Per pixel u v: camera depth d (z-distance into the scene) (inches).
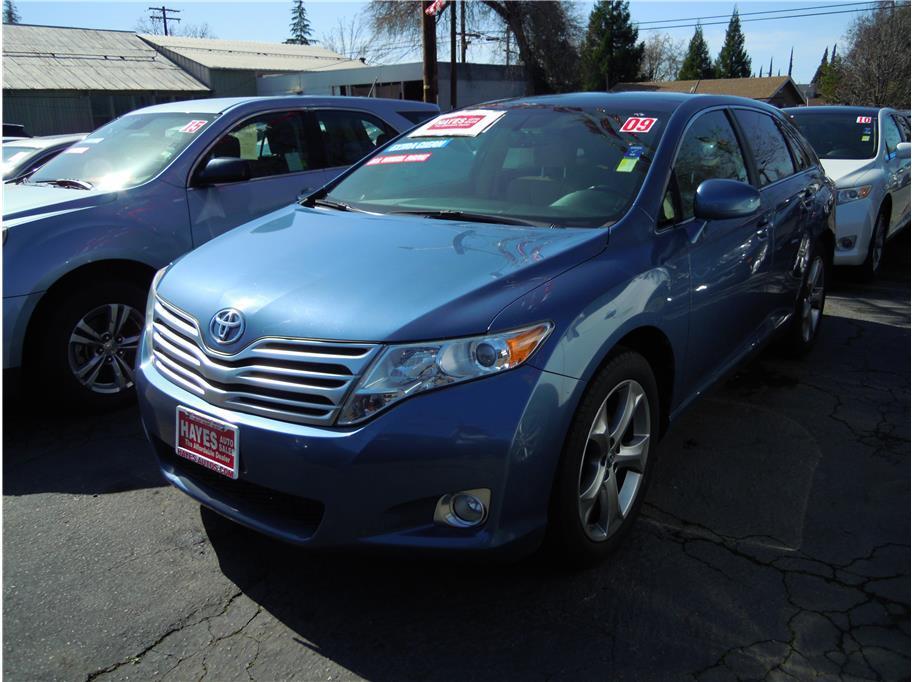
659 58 3097.9
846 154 296.4
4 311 142.8
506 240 108.3
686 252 120.3
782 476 133.5
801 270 179.2
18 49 1275.8
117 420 158.9
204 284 104.0
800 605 98.1
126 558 108.7
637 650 90.0
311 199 144.5
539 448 89.1
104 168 183.9
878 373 186.4
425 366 85.7
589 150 131.7
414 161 147.0
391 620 95.7
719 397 170.7
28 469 136.2
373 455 84.1
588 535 101.0
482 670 87.0
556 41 1464.1
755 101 177.0
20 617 95.8
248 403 91.9
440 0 432.8
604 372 98.9
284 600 99.6
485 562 90.2
